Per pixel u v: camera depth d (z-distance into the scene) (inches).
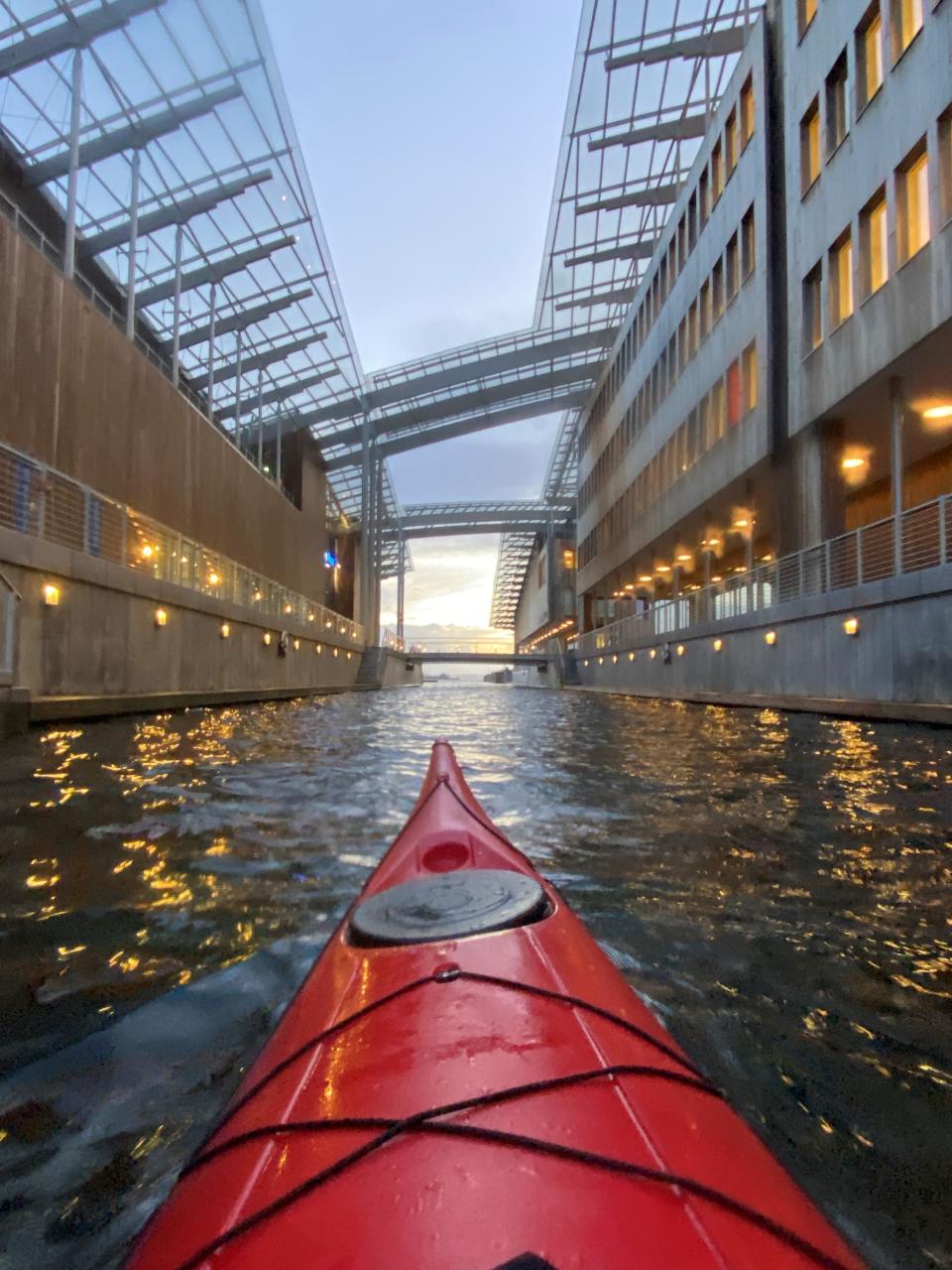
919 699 473.7
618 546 1405.0
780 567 713.6
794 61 666.2
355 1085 44.8
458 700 1033.5
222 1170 40.5
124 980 95.7
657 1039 52.5
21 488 435.8
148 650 595.2
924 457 773.9
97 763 280.1
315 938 109.9
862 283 555.5
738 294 787.4
